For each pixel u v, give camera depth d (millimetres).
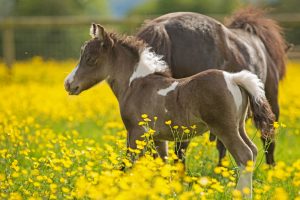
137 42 11703
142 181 8508
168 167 9305
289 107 20453
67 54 38531
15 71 30469
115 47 11781
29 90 24109
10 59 30516
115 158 10469
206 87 10414
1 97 22156
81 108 20906
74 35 38812
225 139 10414
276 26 14750
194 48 12180
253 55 13133
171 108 10875
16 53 38500
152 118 11094
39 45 38500
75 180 10570
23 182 10867
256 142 15914
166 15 12766
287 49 15820
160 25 12305
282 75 14680
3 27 30109
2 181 10578
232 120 10352
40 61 32688
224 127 10375
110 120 18875
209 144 12781
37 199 9391
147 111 11133
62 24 29750
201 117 10531
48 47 38594
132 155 11031
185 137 11055
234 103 10352
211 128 10508
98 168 11375
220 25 12711
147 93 11211
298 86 25438
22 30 38531
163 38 12086
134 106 11312
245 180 10250
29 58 38344
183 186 10680
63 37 38656
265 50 14016
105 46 11781
